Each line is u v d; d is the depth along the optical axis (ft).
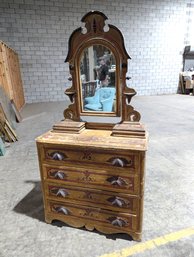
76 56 4.47
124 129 4.42
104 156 4.07
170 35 25.22
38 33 21.35
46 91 23.56
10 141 11.11
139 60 25.07
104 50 4.30
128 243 4.56
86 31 4.26
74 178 4.46
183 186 6.79
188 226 5.05
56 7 21.02
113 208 4.42
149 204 5.88
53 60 22.70
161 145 10.29
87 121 5.01
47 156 4.50
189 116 15.88
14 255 4.34
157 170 7.85
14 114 14.60
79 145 4.11
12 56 17.58
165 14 24.17
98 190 4.38
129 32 23.68
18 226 5.15
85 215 4.75
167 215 5.43
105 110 4.81
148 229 4.95
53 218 5.10
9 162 8.78
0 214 5.60
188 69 27.50
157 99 23.66
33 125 14.33
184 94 27.25
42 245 4.58
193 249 4.40
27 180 7.36
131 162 3.92
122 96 4.53
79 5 21.61
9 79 15.24
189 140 10.94
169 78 27.12
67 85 24.11
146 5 23.18
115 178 4.14
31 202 6.12
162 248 4.42
